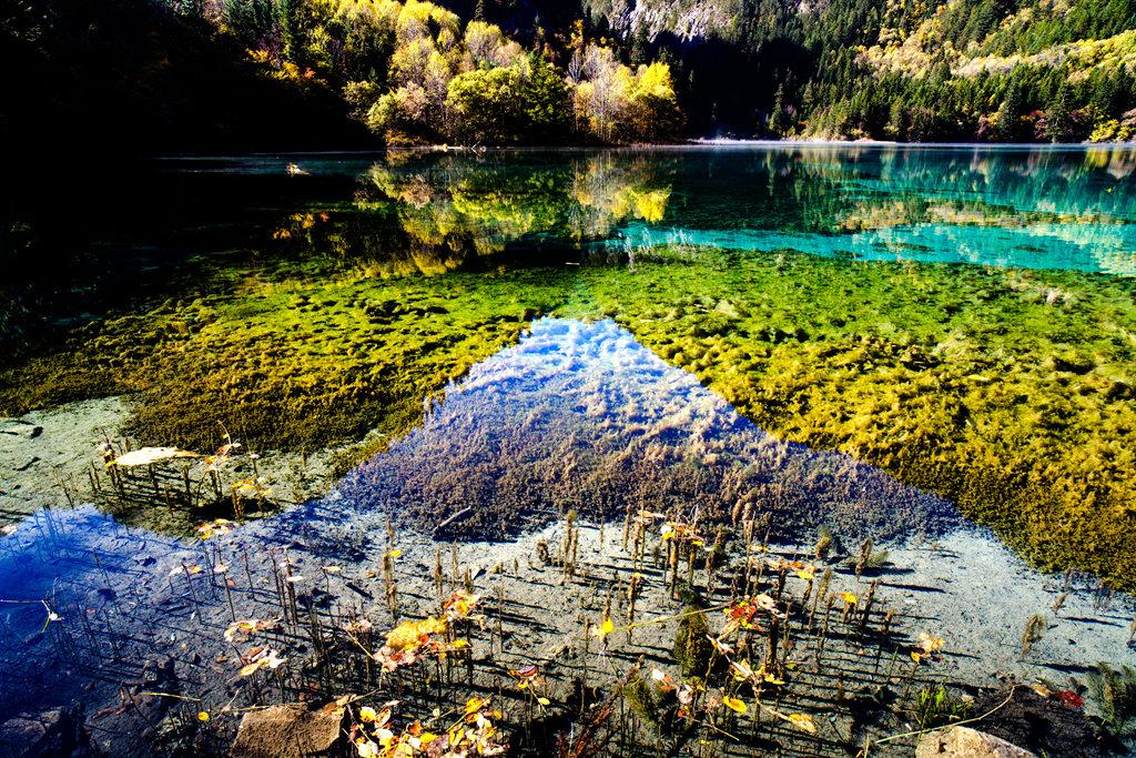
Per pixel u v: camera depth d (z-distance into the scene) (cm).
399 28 8906
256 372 785
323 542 511
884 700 382
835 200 2516
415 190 2822
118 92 4438
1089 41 10681
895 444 641
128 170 3300
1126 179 3322
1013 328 960
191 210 2064
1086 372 803
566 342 899
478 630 430
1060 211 2195
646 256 1479
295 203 2316
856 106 9906
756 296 1127
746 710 374
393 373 789
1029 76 8931
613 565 495
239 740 343
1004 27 13325
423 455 627
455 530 530
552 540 523
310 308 1039
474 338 906
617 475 602
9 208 1866
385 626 429
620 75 8744
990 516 549
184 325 950
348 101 6681
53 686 379
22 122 3347
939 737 351
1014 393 741
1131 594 468
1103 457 619
